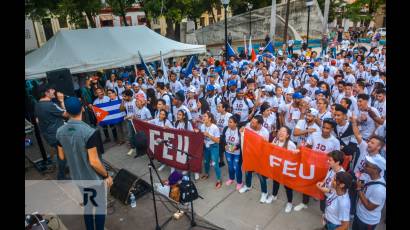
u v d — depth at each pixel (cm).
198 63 1822
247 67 1284
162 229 526
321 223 518
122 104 899
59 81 748
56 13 1927
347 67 1138
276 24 3378
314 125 589
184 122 705
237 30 3556
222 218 550
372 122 628
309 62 1391
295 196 606
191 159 650
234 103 802
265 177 574
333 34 3541
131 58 1270
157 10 2192
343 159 423
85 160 411
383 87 704
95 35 1281
